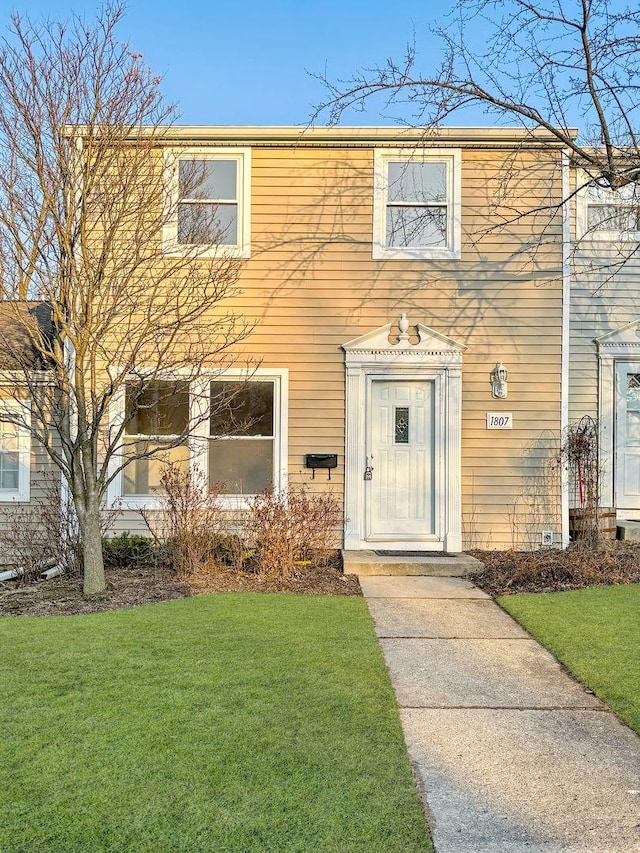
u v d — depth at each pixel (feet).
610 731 12.64
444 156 31.04
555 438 30.68
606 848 8.91
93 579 23.82
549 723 13.00
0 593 24.38
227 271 26.68
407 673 15.81
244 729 12.09
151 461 30.83
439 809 9.81
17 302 23.75
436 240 31.09
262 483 30.76
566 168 30.81
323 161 30.99
